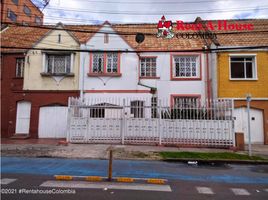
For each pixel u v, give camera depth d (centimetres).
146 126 1491
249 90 1755
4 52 1972
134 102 1812
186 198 634
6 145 1449
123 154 1215
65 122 1859
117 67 1852
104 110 1526
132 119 1502
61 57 1916
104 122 1511
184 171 954
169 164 1073
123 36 1878
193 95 1867
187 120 1463
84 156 1172
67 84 1877
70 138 1502
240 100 1752
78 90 1852
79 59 1883
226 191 706
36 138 1836
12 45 2005
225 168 1028
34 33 2170
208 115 1460
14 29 2267
